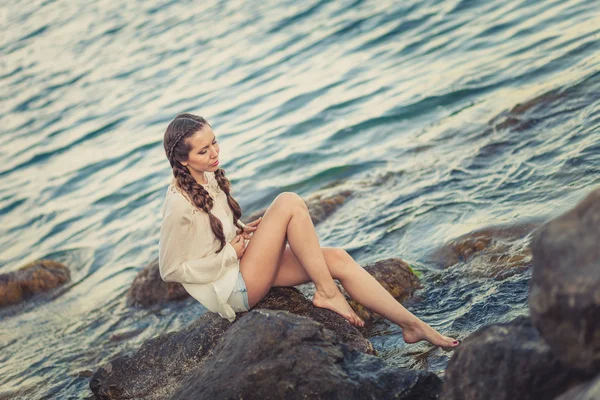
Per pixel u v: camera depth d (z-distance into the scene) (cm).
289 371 356
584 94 736
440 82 997
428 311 491
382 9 1479
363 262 606
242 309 450
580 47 886
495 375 299
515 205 581
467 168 704
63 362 626
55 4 3525
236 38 1730
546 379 282
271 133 1088
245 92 1342
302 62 1378
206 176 447
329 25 1530
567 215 265
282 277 466
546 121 719
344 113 1049
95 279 831
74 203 1130
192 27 2047
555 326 254
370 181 793
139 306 709
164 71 1733
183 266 427
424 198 682
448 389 314
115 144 1356
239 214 459
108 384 461
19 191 1280
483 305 462
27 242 1036
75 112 1695
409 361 433
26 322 768
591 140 627
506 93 855
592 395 230
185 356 455
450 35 1180
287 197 446
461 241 557
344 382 352
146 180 1121
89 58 2219
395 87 1060
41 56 2519
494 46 1041
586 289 242
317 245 444
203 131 420
